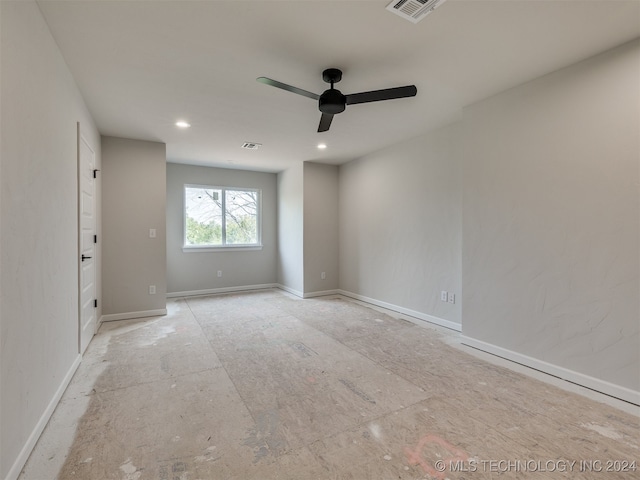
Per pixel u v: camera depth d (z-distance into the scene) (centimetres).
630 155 206
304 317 416
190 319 405
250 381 236
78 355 260
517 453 159
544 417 189
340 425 182
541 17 182
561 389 223
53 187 196
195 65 232
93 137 334
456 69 240
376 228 482
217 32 194
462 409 198
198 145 436
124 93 274
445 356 284
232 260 594
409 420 187
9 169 138
